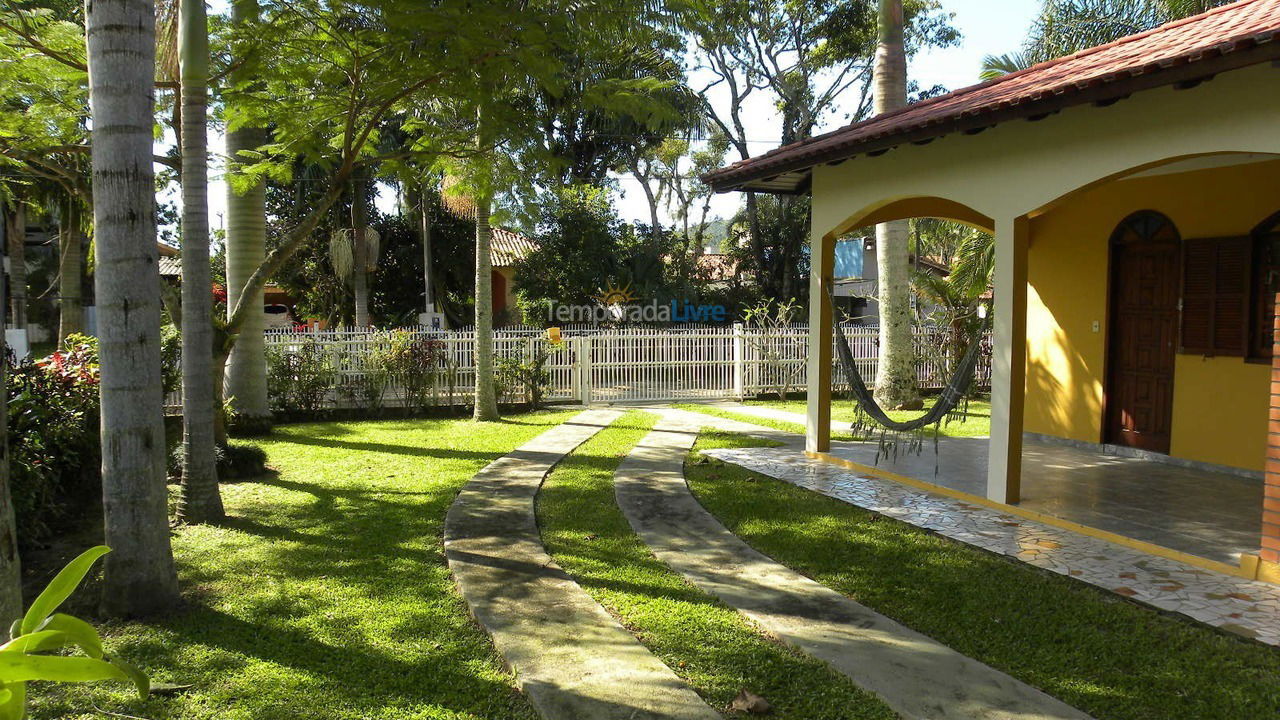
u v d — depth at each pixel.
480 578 4.93
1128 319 8.76
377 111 7.96
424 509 6.67
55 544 5.77
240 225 10.52
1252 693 3.46
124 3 4.07
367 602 4.58
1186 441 8.09
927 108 7.67
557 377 14.48
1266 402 7.36
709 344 15.25
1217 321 7.78
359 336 13.17
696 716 3.26
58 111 8.20
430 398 13.30
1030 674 3.66
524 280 21.19
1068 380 9.46
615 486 7.52
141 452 4.33
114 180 4.16
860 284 29.41
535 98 8.72
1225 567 5.00
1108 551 5.46
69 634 1.52
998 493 6.61
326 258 23.55
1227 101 4.84
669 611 4.43
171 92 8.62
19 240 16.64
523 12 6.23
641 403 14.70
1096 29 13.34
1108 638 4.03
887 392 14.02
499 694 3.52
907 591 4.72
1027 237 6.45
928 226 22.27
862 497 7.02
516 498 7.04
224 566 5.19
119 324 4.25
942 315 17.06
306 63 7.43
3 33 7.38
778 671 3.68
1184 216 8.06
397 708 3.39
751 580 4.93
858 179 8.09
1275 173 7.22
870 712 3.32
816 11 23.72
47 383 6.77
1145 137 5.35
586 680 3.56
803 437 10.38
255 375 10.88
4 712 1.43
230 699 3.46
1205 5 12.30
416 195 21.09
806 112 26.70
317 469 8.38
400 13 5.97
